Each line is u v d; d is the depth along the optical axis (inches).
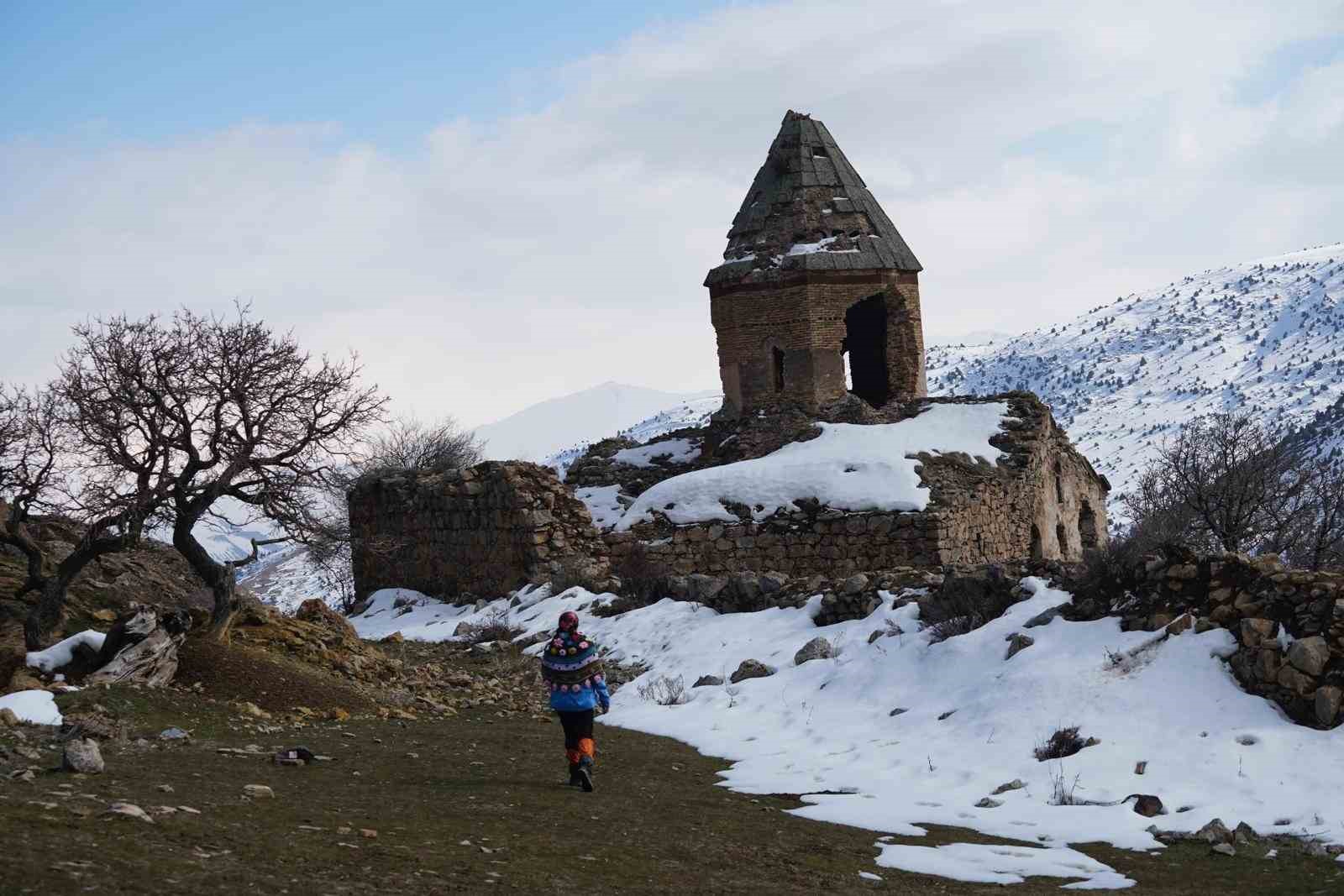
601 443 1598.2
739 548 1187.3
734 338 1466.5
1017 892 346.3
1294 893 343.9
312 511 741.3
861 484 1183.6
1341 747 454.9
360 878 282.4
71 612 706.8
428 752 515.8
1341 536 1062.4
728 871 343.9
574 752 447.5
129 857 271.9
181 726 525.0
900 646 673.0
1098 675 546.6
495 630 967.6
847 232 1469.0
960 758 513.3
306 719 593.3
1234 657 521.3
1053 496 1405.0
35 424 660.1
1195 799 441.1
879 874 361.4
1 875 244.2
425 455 1908.2
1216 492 1122.7
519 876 304.2
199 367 668.7
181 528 665.6
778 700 656.4
